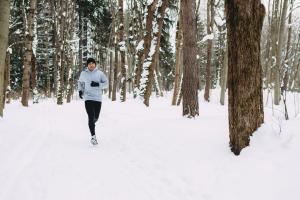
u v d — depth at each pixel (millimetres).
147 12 16219
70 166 6398
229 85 5457
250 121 5340
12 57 34531
